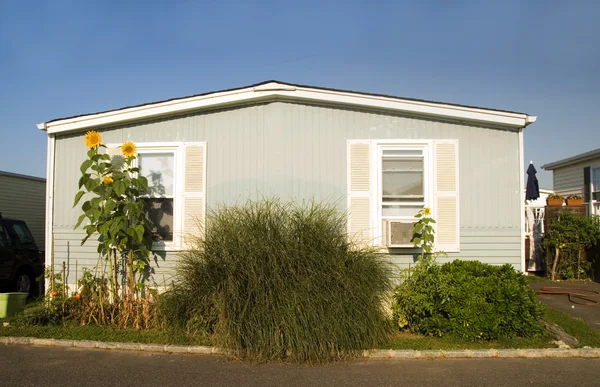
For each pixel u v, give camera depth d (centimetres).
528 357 570
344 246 626
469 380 497
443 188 731
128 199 705
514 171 735
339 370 529
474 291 614
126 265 735
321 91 728
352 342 568
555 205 1215
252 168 745
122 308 690
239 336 559
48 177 788
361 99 728
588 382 490
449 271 655
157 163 766
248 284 573
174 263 739
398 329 660
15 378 502
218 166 751
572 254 1127
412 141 736
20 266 996
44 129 785
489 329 600
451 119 737
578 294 907
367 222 729
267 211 639
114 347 604
